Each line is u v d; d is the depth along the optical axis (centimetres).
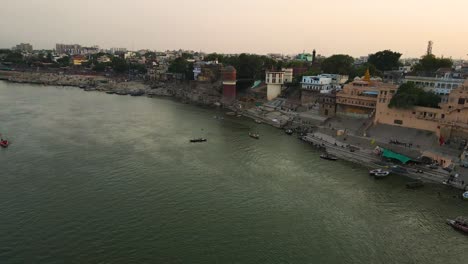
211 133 12288
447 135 9294
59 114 14550
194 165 8769
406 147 9362
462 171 7869
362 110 11975
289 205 6719
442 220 6244
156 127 12950
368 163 8981
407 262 5122
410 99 10062
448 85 11756
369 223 6125
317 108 14288
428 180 7856
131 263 4875
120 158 9094
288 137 11862
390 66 19188
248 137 11788
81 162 8688
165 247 5266
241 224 5984
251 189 7394
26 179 7538
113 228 5709
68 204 6462
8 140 10412
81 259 4922
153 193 7044
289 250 5309
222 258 5059
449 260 5184
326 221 6162
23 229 5603
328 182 7819
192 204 6638
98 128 12369
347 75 17338
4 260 4844
